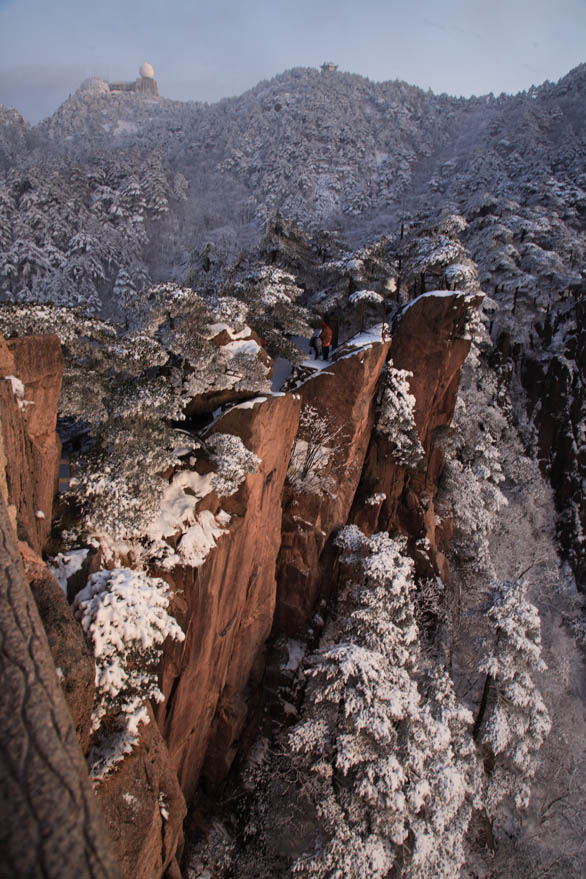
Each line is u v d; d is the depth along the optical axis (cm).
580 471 5216
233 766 2345
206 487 1984
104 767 1138
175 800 1407
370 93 17412
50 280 6122
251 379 2356
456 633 3216
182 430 2116
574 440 5291
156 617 1284
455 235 4262
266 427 2253
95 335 1788
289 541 2814
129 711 1234
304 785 2011
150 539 1769
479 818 2591
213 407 2459
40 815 250
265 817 2117
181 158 13638
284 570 2812
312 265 4097
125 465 1683
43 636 356
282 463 2502
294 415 2475
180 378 2336
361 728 1852
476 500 3981
